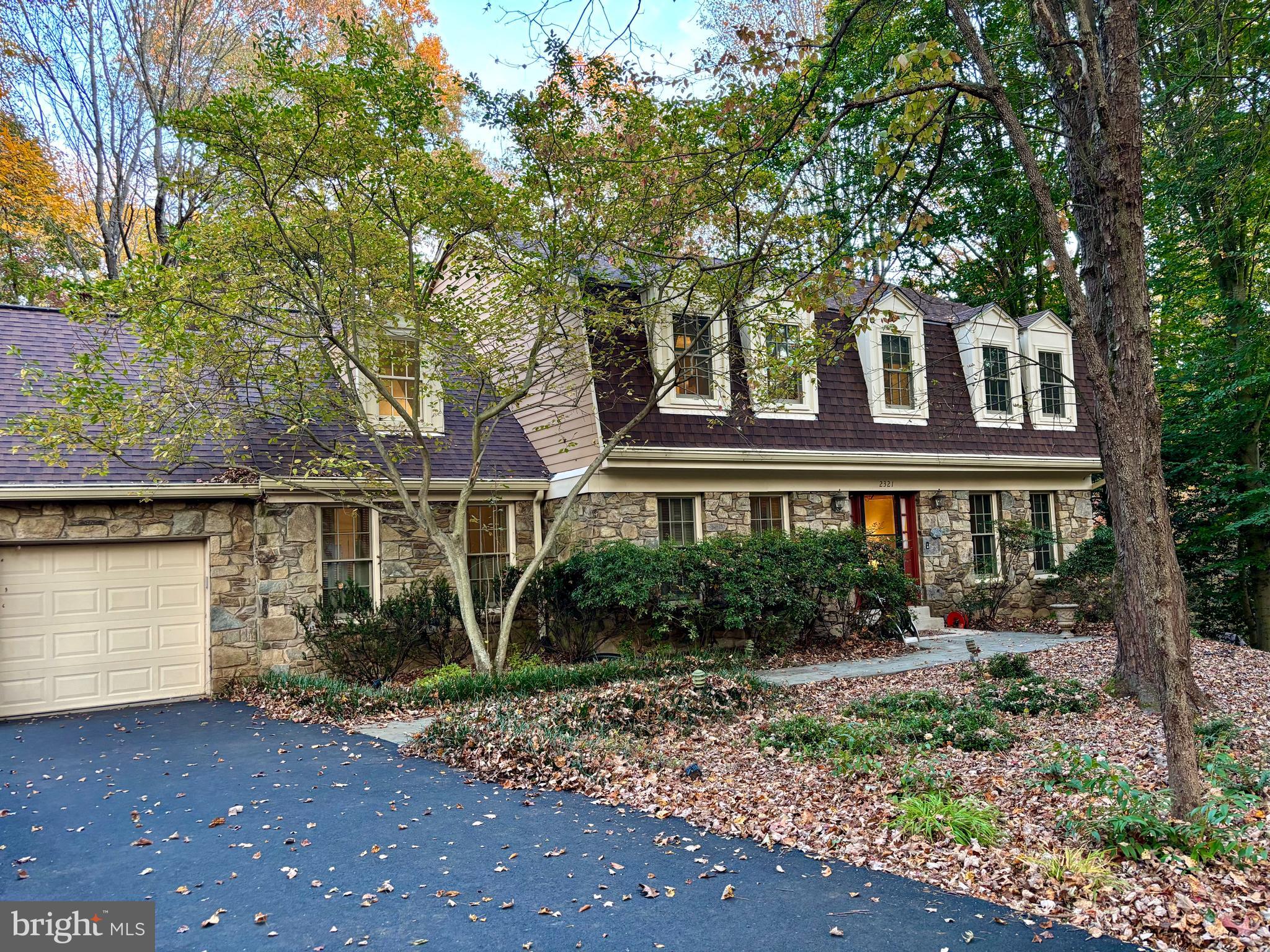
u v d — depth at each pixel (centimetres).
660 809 603
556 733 775
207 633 1119
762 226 1023
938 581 1672
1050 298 2241
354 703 972
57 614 1046
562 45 683
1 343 1176
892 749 739
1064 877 451
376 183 1048
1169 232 1672
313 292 1052
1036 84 1304
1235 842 465
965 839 512
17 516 1019
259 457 1176
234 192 1055
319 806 618
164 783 689
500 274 1183
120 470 1081
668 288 1283
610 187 1118
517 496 1386
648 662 1133
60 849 539
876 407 1591
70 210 1912
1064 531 1886
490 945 402
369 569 1248
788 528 1516
